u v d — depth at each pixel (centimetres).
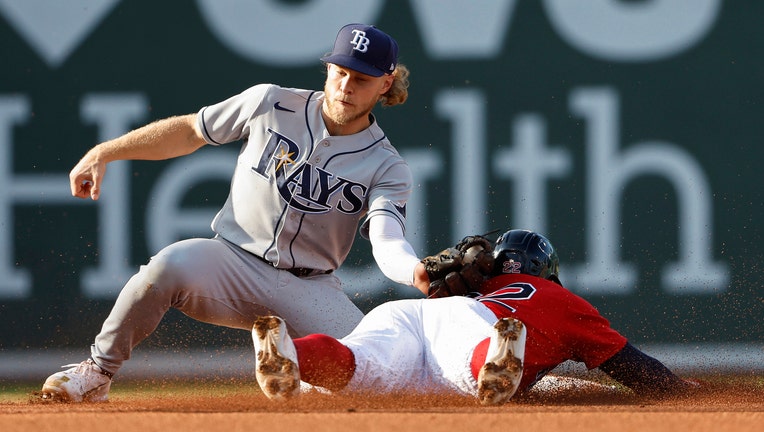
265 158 1437
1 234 2819
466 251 1290
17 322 2789
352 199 1447
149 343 2570
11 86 2866
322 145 1429
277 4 2894
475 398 1167
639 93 2880
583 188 2853
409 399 1170
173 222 2811
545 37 2884
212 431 925
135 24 2894
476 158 2858
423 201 2844
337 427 941
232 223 1455
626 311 2814
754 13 2898
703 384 1380
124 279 2811
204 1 2894
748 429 952
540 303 1242
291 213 1433
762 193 2858
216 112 1468
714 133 2873
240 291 1431
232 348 2592
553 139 2862
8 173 2841
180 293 1379
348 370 1135
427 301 1255
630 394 1367
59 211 2831
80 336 2791
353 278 2738
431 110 2866
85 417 1006
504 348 1070
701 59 2889
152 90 2886
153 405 1194
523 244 1362
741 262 2834
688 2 2892
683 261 2831
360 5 2892
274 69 2894
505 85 2875
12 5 2878
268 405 1151
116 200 2816
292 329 1473
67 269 2811
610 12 2891
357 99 1383
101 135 2877
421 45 2880
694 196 2853
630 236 2839
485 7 2891
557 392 1374
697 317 2806
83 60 2883
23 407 1209
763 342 2741
